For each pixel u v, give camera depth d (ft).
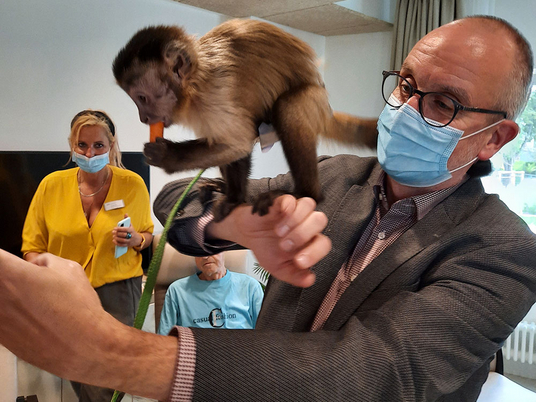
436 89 3.55
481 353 2.74
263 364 2.13
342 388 2.20
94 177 8.18
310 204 2.31
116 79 3.32
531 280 2.92
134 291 8.68
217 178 3.71
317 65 3.39
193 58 3.13
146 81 3.15
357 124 4.21
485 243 3.03
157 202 3.91
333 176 4.23
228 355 2.10
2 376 6.89
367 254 3.65
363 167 4.33
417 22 14.43
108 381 1.96
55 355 1.86
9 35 9.82
